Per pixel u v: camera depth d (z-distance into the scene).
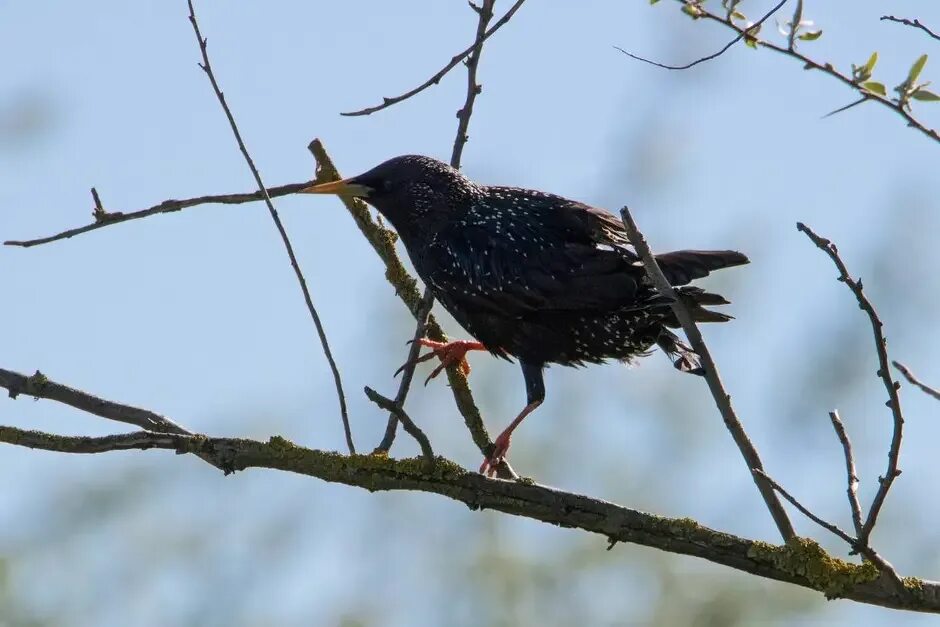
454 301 11.39
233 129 8.75
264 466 8.34
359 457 8.37
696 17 8.05
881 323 7.32
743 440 8.64
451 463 8.38
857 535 7.96
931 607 8.11
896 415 7.43
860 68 7.77
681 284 10.02
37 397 9.30
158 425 9.16
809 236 7.34
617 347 10.97
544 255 10.83
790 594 13.03
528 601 13.48
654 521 8.39
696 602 13.15
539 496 8.40
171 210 10.00
